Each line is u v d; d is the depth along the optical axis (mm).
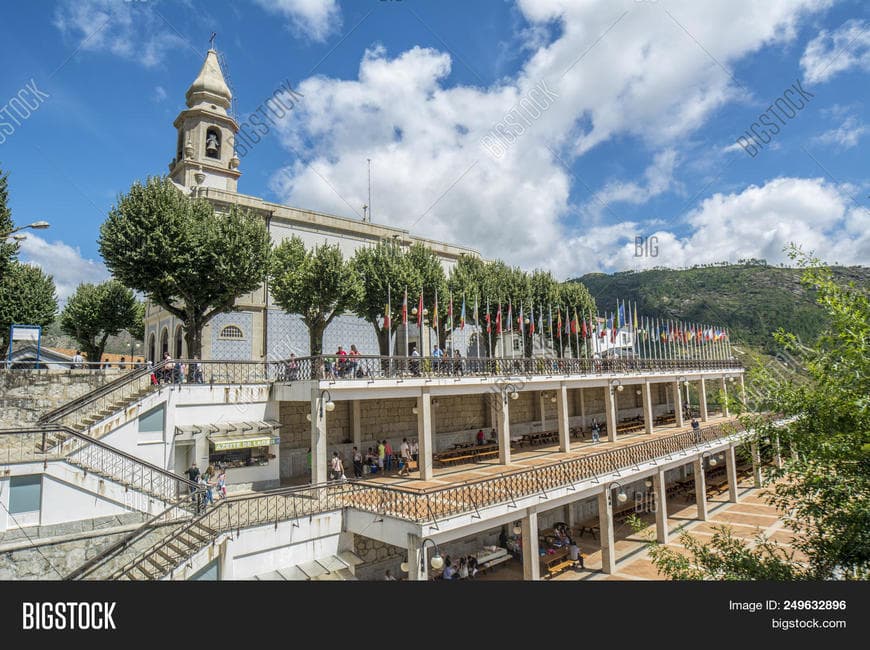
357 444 24578
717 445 29312
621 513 28000
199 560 12984
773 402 8727
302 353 29969
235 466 19156
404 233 36406
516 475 17344
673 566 9305
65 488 12977
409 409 27297
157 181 22000
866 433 7254
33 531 12414
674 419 43000
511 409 33406
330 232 32531
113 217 21297
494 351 35188
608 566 19984
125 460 15727
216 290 22344
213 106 33250
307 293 24797
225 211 28328
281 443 22156
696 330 47312
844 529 7887
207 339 26719
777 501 9172
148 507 14266
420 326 25391
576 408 39594
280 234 30484
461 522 14914
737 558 8836
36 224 17141
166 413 17875
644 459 23016
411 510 15078
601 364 32438
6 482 12250
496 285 34625
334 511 16281
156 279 20922
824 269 8375
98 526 13336
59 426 13289
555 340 41344
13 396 17406
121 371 19641
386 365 22906
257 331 28469
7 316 29188
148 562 13016
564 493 18438
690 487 34531
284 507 15633
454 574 19203
